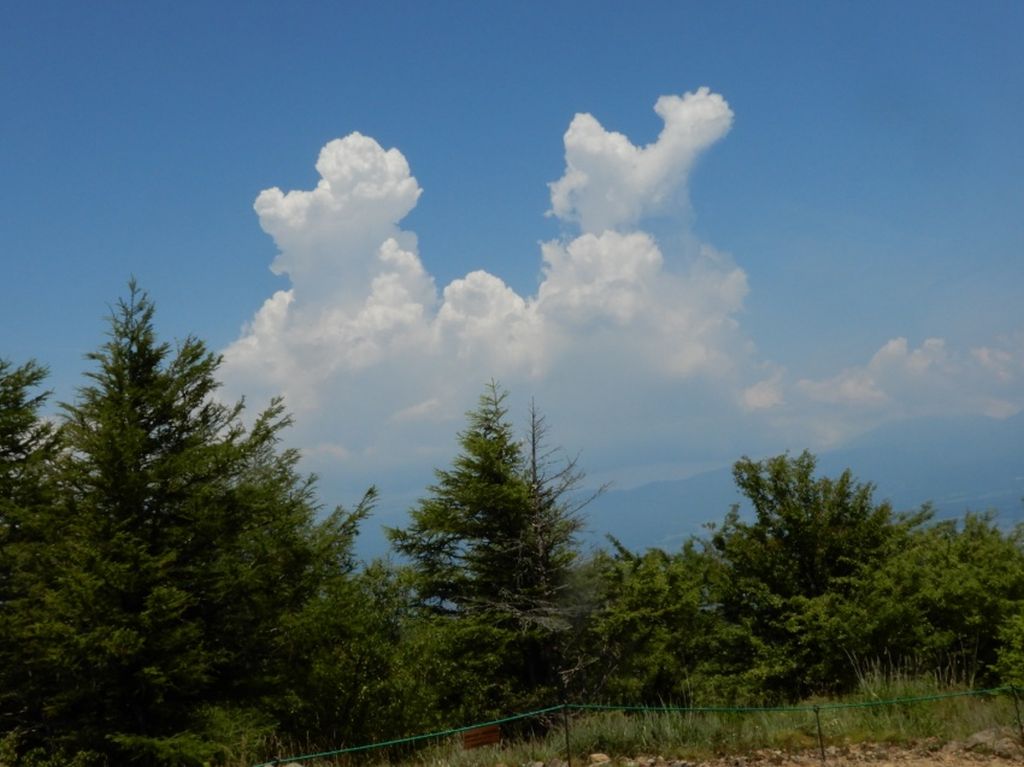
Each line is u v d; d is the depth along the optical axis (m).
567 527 22.53
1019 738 10.50
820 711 12.12
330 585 17.92
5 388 20.06
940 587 17.30
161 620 14.55
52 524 15.30
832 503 20.28
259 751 15.38
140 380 16.72
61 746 14.36
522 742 12.52
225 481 17.14
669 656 21.17
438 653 20.61
